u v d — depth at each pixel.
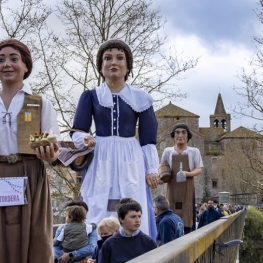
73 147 5.51
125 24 19.48
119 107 5.63
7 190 3.36
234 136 94.81
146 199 5.64
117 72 5.63
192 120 93.25
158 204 7.11
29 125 3.50
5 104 3.52
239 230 15.90
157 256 2.41
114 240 5.00
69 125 18.92
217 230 6.22
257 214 32.53
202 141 93.31
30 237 3.36
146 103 5.71
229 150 79.50
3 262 3.33
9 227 3.34
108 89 5.68
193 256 3.48
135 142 5.67
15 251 3.34
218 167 92.62
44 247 3.37
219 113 127.75
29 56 3.62
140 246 4.98
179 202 8.20
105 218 5.42
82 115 5.65
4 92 3.56
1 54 3.54
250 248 32.00
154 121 5.76
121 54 5.67
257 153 28.88
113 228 5.41
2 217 3.34
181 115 93.06
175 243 3.14
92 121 6.13
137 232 5.02
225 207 19.34
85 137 5.43
